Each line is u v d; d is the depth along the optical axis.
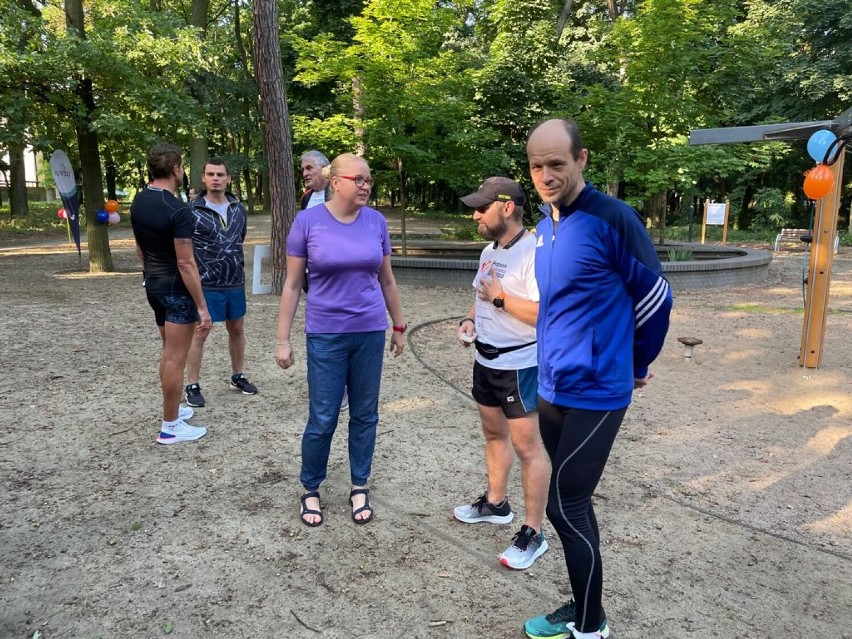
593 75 20.55
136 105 11.26
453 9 12.69
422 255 14.62
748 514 3.28
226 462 3.76
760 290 11.42
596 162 13.17
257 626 2.32
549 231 2.12
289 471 3.66
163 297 3.73
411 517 3.17
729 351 6.90
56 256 14.84
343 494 3.40
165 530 2.97
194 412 4.60
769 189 26.84
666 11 11.34
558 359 2.05
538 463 2.73
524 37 19.31
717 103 13.36
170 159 3.65
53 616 2.34
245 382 5.08
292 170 9.69
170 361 3.86
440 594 2.54
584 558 2.10
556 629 2.23
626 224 1.93
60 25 13.80
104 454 3.82
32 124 10.78
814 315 6.11
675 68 11.73
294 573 2.66
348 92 13.20
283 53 20.20
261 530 3.00
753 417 4.81
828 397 5.31
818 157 5.44
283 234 9.55
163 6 24.00
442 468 3.77
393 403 4.96
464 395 5.18
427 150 12.46
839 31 22.14
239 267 4.81
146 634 2.26
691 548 2.93
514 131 19.19
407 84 11.98
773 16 21.52
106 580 2.57
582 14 24.77
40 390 5.00
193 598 2.47
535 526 2.79
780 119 12.91
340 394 3.06
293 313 3.04
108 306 8.66
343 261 2.90
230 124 20.72
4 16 9.75
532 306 2.53
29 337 6.76
